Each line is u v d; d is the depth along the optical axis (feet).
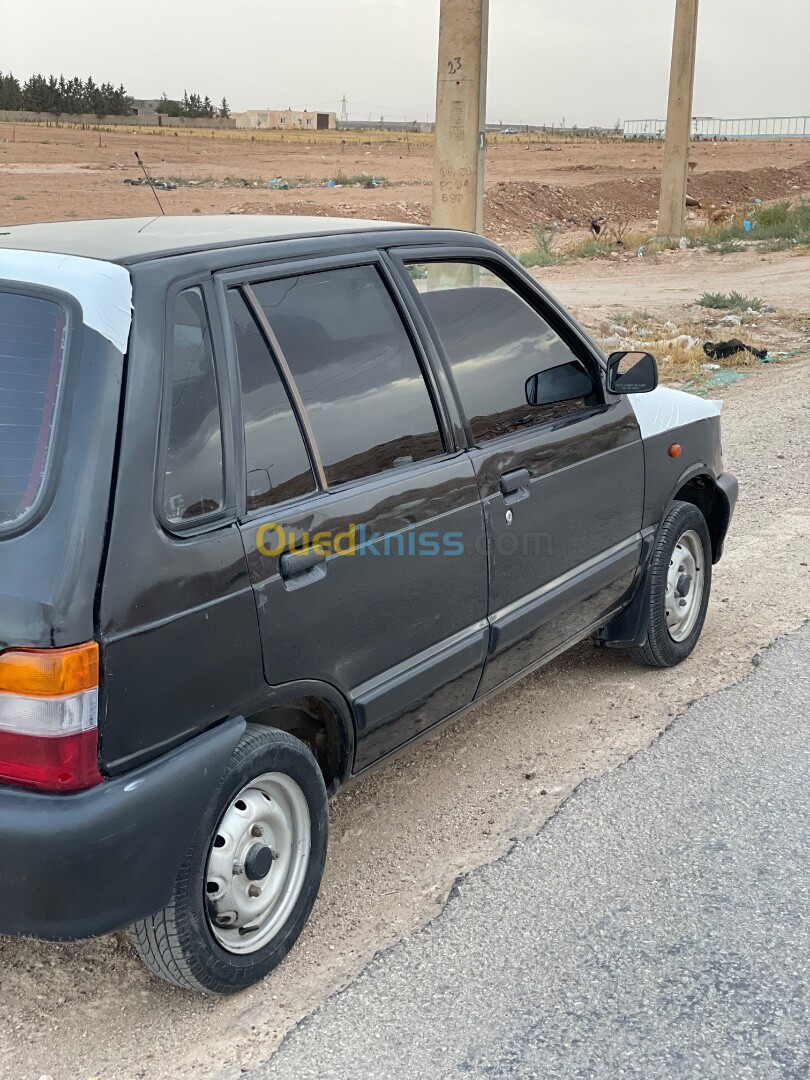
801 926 10.57
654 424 15.31
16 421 8.29
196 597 8.69
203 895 9.05
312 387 10.21
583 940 10.42
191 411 8.93
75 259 9.04
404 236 11.73
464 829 12.46
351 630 10.38
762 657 16.96
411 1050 9.07
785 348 45.85
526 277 13.26
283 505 9.67
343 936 10.59
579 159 268.62
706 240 92.84
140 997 9.81
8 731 7.92
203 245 9.73
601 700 15.74
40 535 7.92
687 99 94.48
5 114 450.71
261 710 9.52
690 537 16.60
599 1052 9.00
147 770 8.39
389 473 10.85
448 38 37.04
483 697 12.90
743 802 12.85
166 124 508.94
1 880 8.02
